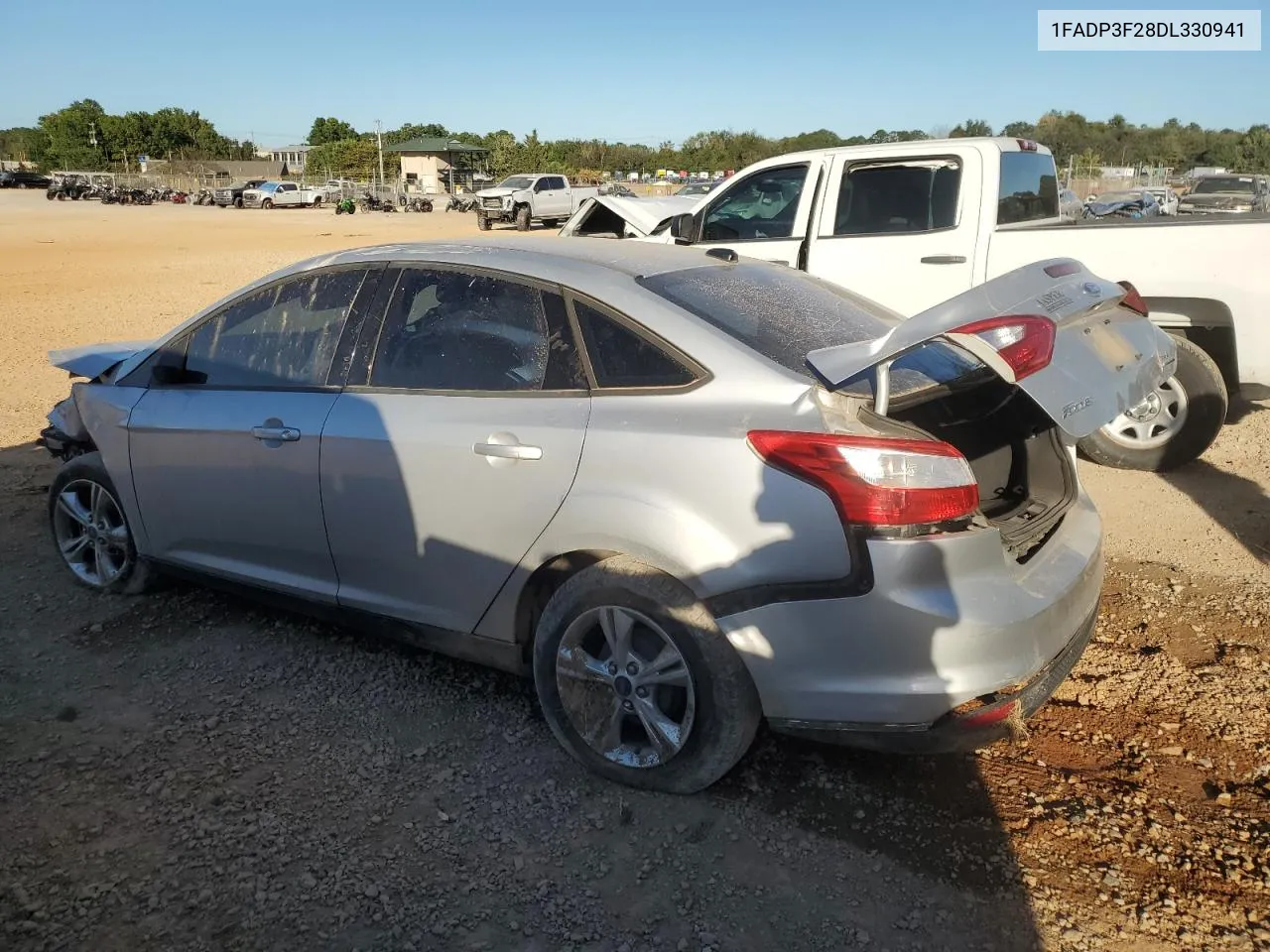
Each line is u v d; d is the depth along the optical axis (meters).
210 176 82.56
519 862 2.83
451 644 3.51
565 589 3.10
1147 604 4.46
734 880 2.75
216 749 3.39
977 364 3.38
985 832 2.94
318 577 3.80
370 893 2.71
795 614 2.74
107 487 4.45
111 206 58.59
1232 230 5.74
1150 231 5.92
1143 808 3.05
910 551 2.62
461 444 3.25
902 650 2.65
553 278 3.32
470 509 3.26
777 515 2.72
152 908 2.66
